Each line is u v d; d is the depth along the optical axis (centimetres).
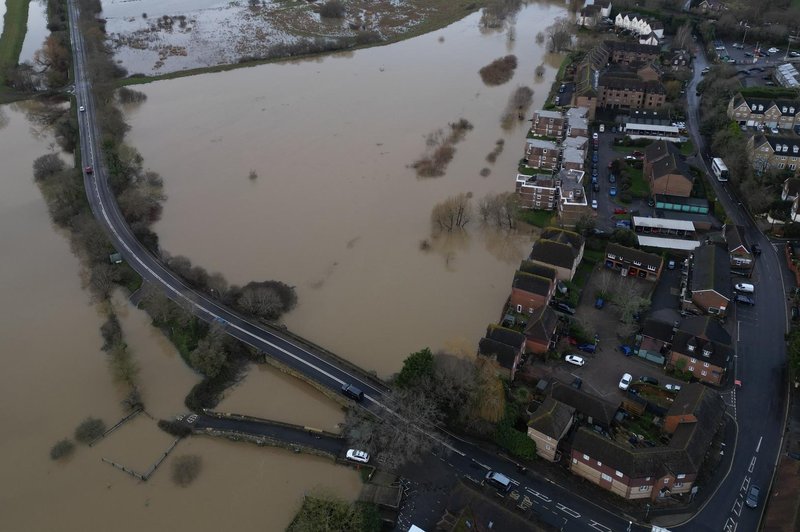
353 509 9869
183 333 14375
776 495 9938
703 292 13900
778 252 16188
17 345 14375
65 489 11138
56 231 18638
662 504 10231
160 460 11575
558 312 14450
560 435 10762
